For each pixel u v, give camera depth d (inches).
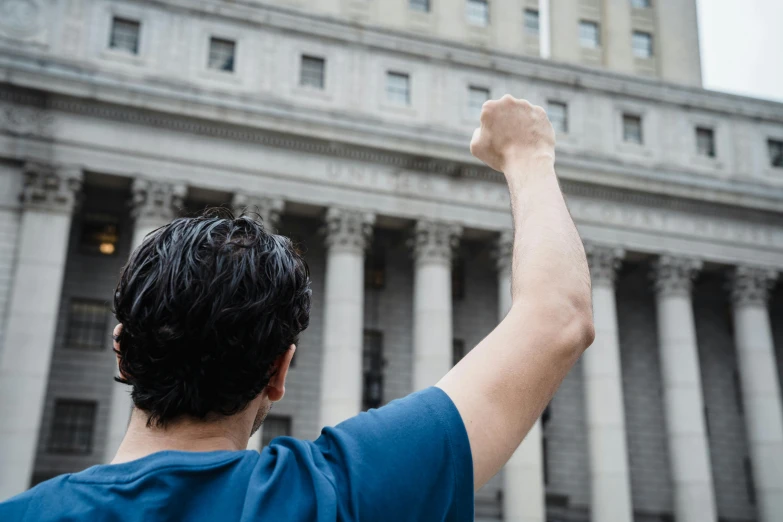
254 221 70.3
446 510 58.4
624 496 1486.2
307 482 57.6
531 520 1422.2
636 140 1812.3
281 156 1493.6
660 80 1844.2
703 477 1552.7
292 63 1588.3
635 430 1784.0
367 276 1676.9
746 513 1791.3
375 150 1544.0
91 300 1486.2
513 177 77.9
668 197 1722.4
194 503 56.3
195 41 1530.5
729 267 1764.3
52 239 1318.9
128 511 54.8
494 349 65.5
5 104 1352.1
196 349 61.6
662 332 1679.4
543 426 1675.7
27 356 1251.8
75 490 56.9
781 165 1882.4
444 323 1486.2
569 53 2122.3
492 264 1704.0
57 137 1364.4
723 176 1817.2
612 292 1644.9
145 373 62.0
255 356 63.1
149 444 62.7
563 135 1742.1
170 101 1424.7
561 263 69.9
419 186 1553.9
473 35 2003.0
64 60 1386.6
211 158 1449.3
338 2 1877.5
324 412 1380.4
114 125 1407.5
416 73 1672.0
